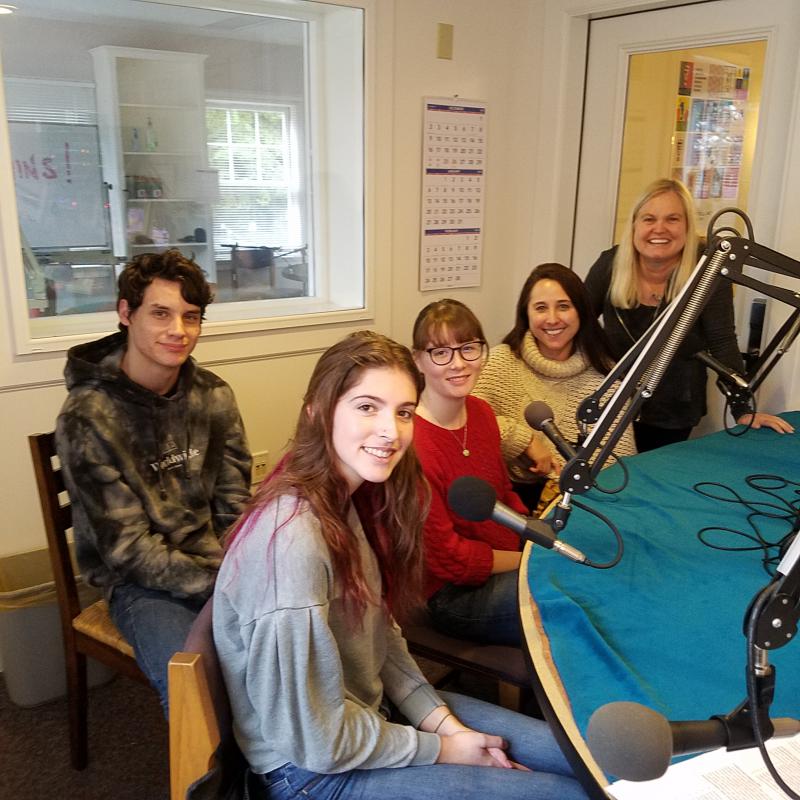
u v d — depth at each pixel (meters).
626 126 3.02
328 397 1.12
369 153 2.74
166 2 2.35
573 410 2.19
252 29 2.57
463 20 2.92
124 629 1.65
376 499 1.26
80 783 1.84
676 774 0.87
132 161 2.38
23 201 2.19
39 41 2.14
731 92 2.70
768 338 2.64
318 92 2.78
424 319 1.73
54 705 2.12
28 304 2.23
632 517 1.58
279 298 2.86
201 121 2.52
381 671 1.35
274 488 1.12
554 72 3.06
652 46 2.87
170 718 0.98
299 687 1.04
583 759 0.90
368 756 1.12
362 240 2.82
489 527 1.81
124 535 1.64
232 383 2.59
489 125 3.10
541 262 3.27
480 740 1.21
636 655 1.09
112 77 2.30
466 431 1.79
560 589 1.27
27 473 2.21
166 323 1.68
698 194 2.87
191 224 2.57
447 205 3.04
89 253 2.35
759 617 0.67
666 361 1.19
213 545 1.82
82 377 1.67
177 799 1.00
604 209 3.14
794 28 2.50
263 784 1.14
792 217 2.51
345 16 2.67
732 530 1.52
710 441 2.11
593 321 2.17
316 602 1.05
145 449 1.72
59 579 1.76
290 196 2.80
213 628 1.11
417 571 1.34
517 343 2.22
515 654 1.57
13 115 2.13
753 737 0.69
